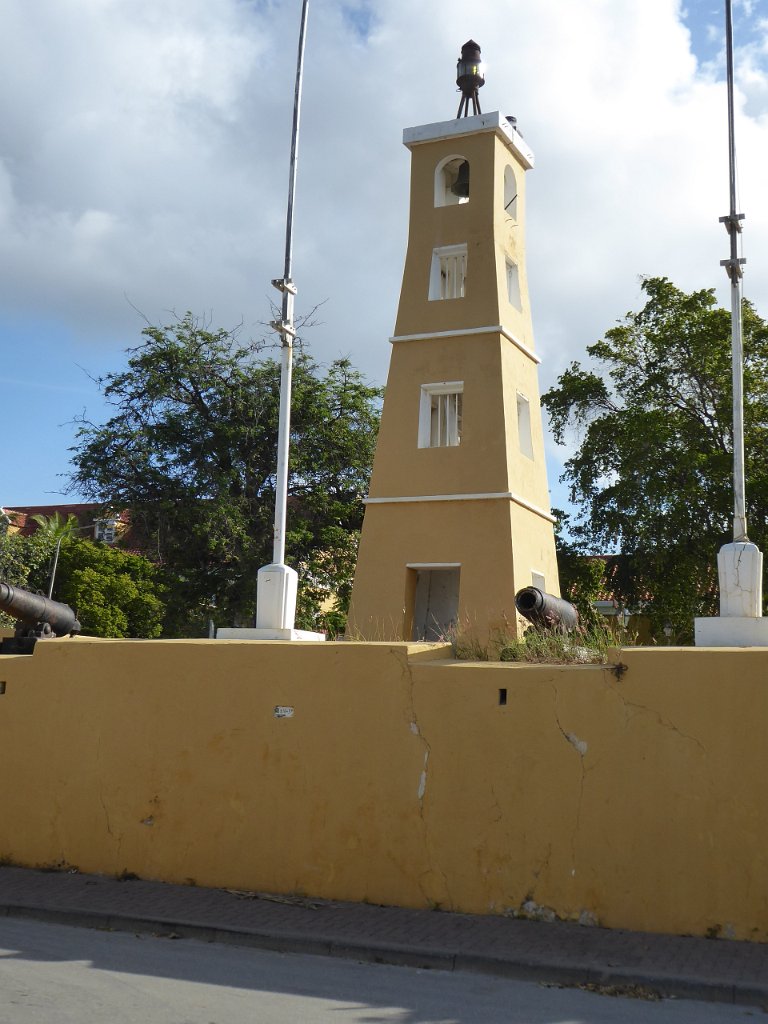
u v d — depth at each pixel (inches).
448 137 875.4
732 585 497.0
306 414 1386.6
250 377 1380.4
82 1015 313.6
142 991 342.0
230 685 509.4
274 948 405.7
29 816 536.7
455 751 462.3
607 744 437.7
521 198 914.1
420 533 815.1
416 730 471.2
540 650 512.1
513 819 447.5
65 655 544.4
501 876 445.1
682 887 417.1
